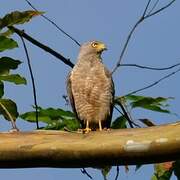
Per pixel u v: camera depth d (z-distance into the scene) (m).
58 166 8.11
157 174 10.80
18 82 10.78
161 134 7.79
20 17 10.51
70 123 11.49
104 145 7.88
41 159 8.06
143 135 7.87
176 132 7.73
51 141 8.12
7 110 10.66
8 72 10.62
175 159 7.77
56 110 11.45
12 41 10.32
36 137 8.31
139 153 7.78
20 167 8.18
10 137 8.28
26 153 8.05
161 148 7.71
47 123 11.46
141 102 11.23
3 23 10.49
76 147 7.96
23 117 11.41
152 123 11.31
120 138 7.91
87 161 7.97
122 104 11.44
